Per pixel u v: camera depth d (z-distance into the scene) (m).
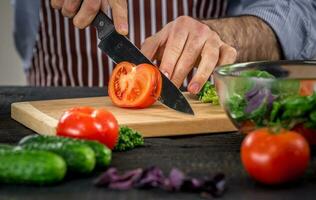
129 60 2.25
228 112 1.82
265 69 2.01
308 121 1.70
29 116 2.10
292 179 1.55
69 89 2.58
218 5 2.95
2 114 2.26
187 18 2.34
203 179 1.54
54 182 1.55
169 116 2.07
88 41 2.96
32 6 3.02
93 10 2.27
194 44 2.29
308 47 2.73
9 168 1.53
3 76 3.89
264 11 2.63
